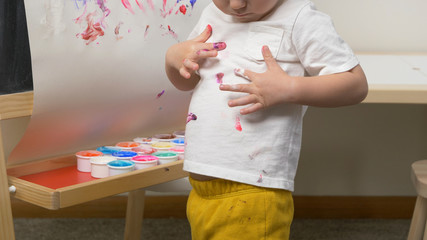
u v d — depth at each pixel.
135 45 1.16
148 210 2.01
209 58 0.98
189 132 0.98
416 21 1.93
